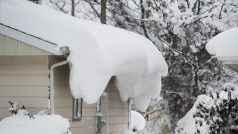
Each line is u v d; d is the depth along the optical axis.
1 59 17.08
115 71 16.41
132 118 28.80
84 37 16.33
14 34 16.73
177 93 38.72
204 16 39.62
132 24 40.69
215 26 39.44
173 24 39.66
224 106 15.65
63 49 16.19
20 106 16.86
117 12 41.06
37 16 17.03
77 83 16.22
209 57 38.47
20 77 16.94
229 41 13.59
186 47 39.06
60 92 17.42
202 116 16.09
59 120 14.23
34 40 16.56
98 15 44.97
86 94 16.03
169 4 40.53
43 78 16.80
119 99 23.28
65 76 17.75
